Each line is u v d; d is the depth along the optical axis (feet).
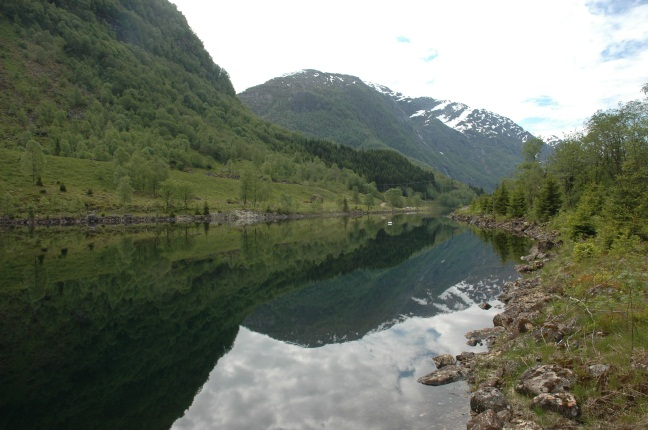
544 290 80.07
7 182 354.33
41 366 62.18
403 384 50.08
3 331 78.33
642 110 198.80
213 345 72.02
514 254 163.73
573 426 31.91
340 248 217.97
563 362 41.11
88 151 504.84
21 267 141.08
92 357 65.87
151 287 118.83
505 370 45.83
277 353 66.90
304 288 123.65
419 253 193.67
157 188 451.94
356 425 40.24
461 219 461.37
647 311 44.45
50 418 45.78
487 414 35.96
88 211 350.43
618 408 32.09
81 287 114.73
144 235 262.26
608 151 209.26
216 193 538.06
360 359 61.67
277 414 44.60
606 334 44.24
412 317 85.61
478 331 69.87
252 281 132.36
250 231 313.12
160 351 68.85
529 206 301.02
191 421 44.11
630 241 84.84
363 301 106.32
